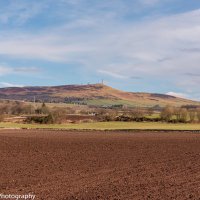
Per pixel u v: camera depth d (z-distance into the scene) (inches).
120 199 735.7
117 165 1244.5
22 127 4188.0
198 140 2480.3
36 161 1337.4
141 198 747.4
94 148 1888.5
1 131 3467.0
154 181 940.6
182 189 841.5
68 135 2940.5
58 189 824.3
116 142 2288.4
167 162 1338.6
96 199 733.3
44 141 2325.3
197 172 1096.8
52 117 4953.3
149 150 1802.4
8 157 1460.4
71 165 1232.8
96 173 1063.0
